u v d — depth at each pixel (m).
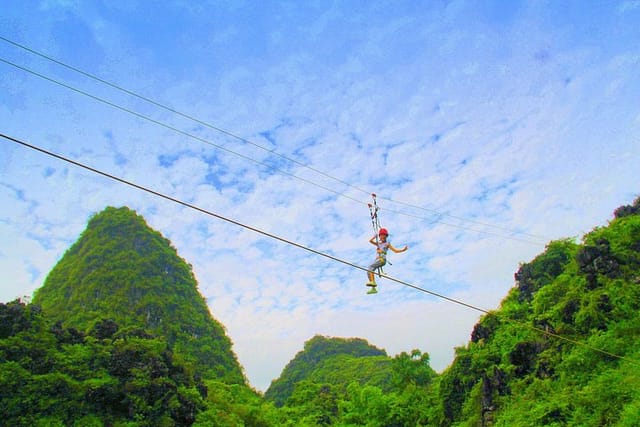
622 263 34.12
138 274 116.25
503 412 34.03
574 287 35.75
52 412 32.50
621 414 23.06
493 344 42.12
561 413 27.58
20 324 37.28
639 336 28.62
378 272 13.95
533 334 37.69
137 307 107.44
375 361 157.88
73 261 124.69
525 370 36.59
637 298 31.20
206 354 109.00
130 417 35.31
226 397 59.97
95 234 128.38
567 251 44.28
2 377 31.44
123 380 37.34
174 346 99.38
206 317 126.44
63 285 116.50
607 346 29.20
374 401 56.75
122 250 122.50
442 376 48.09
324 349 193.75
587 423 25.25
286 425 68.00
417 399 55.28
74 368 35.97
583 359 29.78
